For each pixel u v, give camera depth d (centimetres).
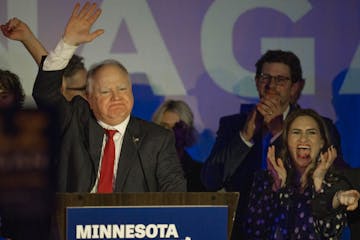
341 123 1393
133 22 1387
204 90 1391
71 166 922
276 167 1381
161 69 1389
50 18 1380
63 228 502
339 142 1388
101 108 925
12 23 1373
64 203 502
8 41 1371
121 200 508
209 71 1392
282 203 1362
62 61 938
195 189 1390
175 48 1389
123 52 1387
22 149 388
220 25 1387
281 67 1389
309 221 1338
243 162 1390
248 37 1391
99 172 916
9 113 388
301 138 1380
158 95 1388
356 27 1395
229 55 1392
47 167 388
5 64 1368
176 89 1390
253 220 1374
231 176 1389
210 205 517
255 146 1391
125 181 894
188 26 1390
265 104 1391
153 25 1385
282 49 1395
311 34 1395
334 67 1398
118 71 944
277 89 1391
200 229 516
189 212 514
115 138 928
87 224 504
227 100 1395
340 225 1330
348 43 1395
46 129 393
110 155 916
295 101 1398
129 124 930
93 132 927
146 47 1387
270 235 1359
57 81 941
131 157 901
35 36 1379
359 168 1377
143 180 899
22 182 385
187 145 1388
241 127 1393
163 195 514
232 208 518
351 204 1332
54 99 938
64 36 928
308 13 1390
